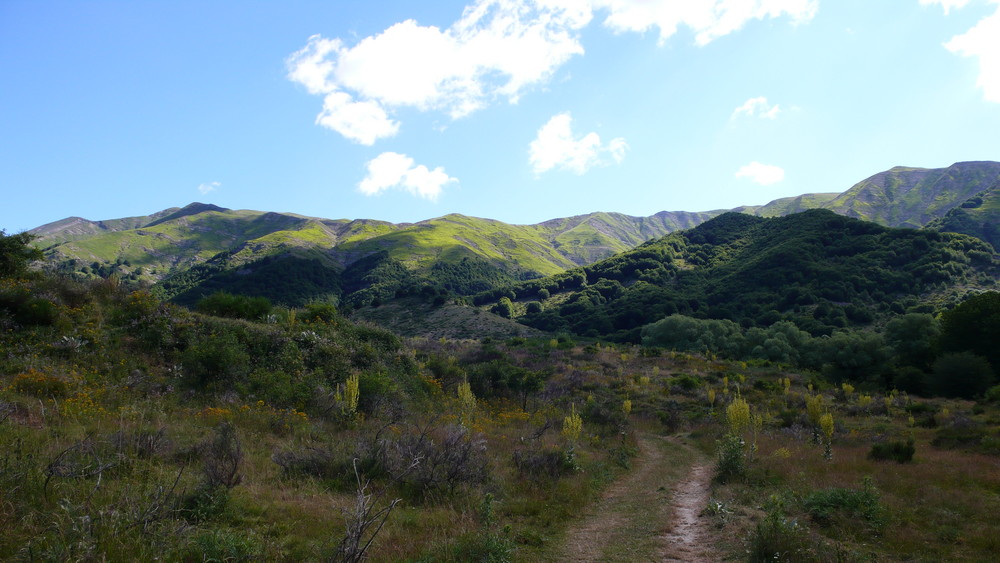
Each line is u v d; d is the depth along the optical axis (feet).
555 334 254.88
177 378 47.78
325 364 60.64
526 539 23.18
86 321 51.47
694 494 35.42
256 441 34.12
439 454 30.32
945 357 128.47
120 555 13.76
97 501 17.39
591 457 45.75
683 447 63.57
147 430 28.43
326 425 43.50
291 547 18.17
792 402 109.70
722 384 131.54
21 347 43.24
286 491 24.59
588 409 75.77
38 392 34.83
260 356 57.06
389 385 59.67
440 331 225.97
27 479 17.97
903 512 26.81
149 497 18.37
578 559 21.44
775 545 19.89
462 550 19.33
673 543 23.84
